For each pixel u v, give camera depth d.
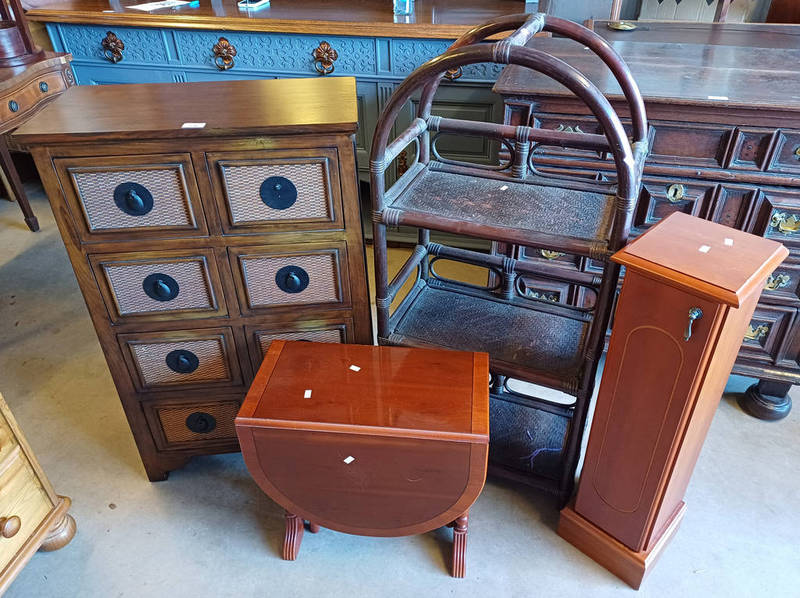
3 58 2.18
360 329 1.53
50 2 2.74
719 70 1.70
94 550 1.54
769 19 2.45
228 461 1.79
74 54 2.63
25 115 2.19
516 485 1.69
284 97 1.37
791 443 1.78
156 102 1.37
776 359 1.78
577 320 1.62
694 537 1.53
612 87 1.59
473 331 1.58
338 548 1.54
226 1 2.72
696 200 1.66
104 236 1.33
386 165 1.31
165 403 1.59
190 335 1.49
